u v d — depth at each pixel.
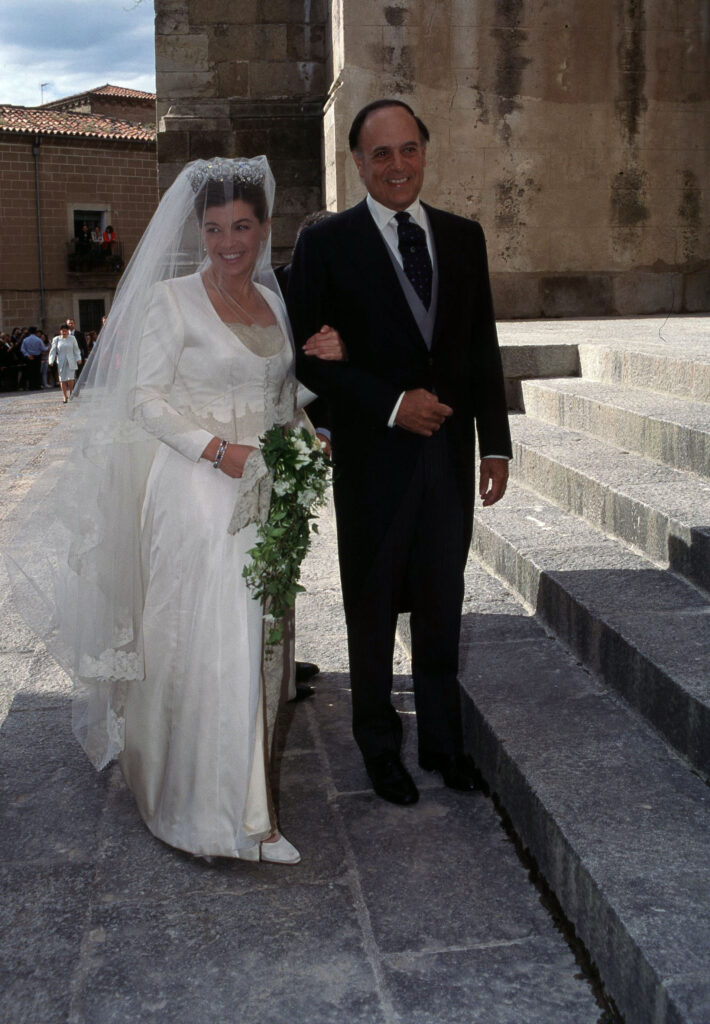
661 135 10.56
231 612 2.56
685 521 3.56
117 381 2.59
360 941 2.34
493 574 4.33
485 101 10.25
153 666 2.62
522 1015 2.10
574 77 10.33
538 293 10.63
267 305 2.71
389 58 10.07
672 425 4.41
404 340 2.73
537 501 4.79
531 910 2.45
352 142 2.75
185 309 2.55
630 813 2.45
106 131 32.75
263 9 11.55
